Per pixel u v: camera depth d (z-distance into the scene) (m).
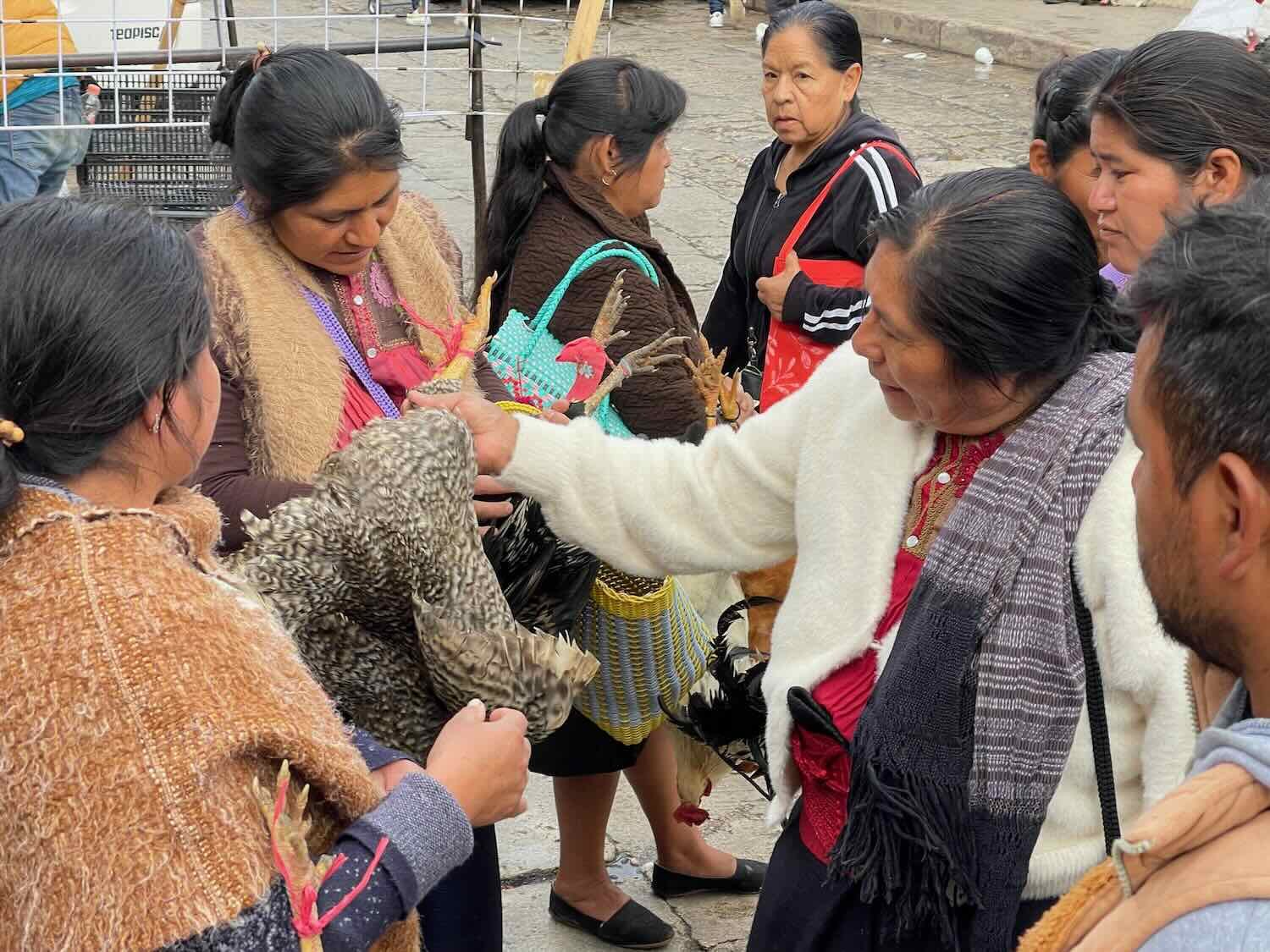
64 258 1.32
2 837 1.24
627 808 3.46
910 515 1.86
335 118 2.09
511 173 3.03
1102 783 1.71
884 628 1.86
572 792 2.88
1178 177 2.21
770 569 2.48
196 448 1.44
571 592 2.34
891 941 1.85
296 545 1.70
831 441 1.93
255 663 1.33
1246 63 2.23
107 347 1.31
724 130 9.50
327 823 1.42
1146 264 1.05
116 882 1.20
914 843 1.70
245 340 2.15
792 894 1.97
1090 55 2.68
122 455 1.38
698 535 2.13
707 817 2.68
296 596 1.71
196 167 4.90
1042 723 1.68
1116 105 2.25
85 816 1.21
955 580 1.71
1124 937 1.00
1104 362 1.74
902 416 1.83
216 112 2.28
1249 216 1.02
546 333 2.91
